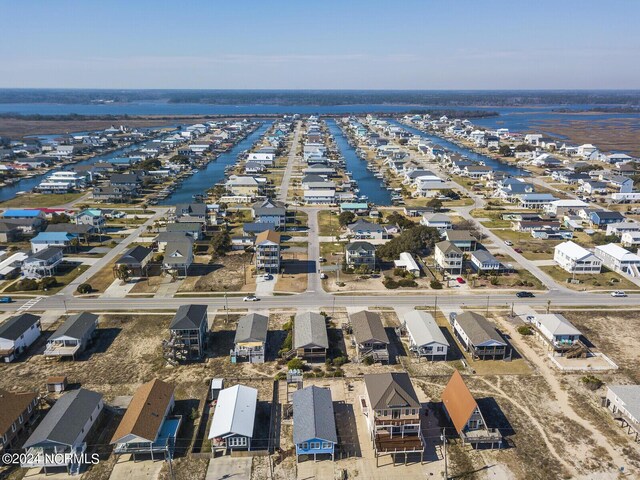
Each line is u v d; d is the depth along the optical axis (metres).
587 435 54.28
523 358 69.69
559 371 66.56
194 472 49.09
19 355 69.50
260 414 57.75
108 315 81.50
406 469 49.56
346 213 136.25
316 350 69.00
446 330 77.56
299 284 94.56
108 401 59.53
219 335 75.56
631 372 66.31
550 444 52.94
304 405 55.34
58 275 98.44
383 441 51.31
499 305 86.06
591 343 73.81
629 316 82.19
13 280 96.38
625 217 142.00
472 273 100.06
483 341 68.62
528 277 98.44
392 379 55.66
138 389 58.41
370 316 75.25
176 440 53.22
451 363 68.31
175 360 67.19
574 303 86.94
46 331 76.19
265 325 73.50
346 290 91.94
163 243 111.50
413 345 70.56
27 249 114.19
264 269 99.69
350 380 64.31
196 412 57.44
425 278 97.44
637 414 54.41
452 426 55.59
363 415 57.41
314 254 111.75
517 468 49.62
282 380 64.25
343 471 49.03
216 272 100.38
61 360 68.38
